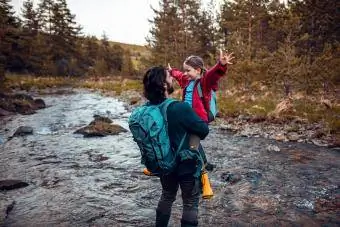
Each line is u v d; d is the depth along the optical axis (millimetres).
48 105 20609
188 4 38844
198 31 45031
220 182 6008
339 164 6973
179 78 3820
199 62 3590
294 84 17875
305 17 29516
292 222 4422
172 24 38719
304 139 9320
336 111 12430
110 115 15789
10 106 16812
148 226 4395
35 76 53125
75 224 4445
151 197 5410
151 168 3234
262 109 13773
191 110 3145
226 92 20875
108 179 6312
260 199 5211
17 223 4461
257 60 20562
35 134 10984
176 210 4832
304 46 26859
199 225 4371
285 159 7434
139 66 47250
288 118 11828
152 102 3285
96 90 35406
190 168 3195
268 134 10188
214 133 10750
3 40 42312
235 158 7629
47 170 6906
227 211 4797
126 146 9039
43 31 64688
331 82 17266
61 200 5273
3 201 5211
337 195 5320
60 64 59625
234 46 21578
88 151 8531
